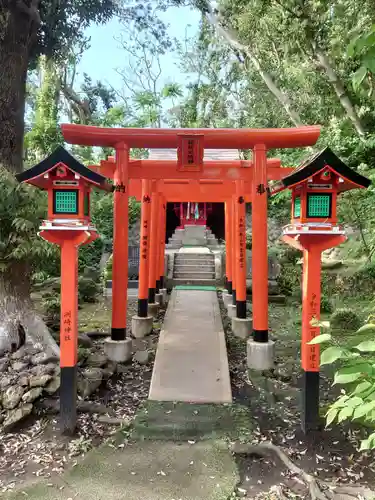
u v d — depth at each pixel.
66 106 20.59
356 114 9.62
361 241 10.27
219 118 22.25
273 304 11.40
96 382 5.13
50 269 6.12
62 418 4.14
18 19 5.29
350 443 3.98
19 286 5.32
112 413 4.63
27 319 5.29
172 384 5.23
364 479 3.45
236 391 5.39
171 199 11.49
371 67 1.93
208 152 9.89
